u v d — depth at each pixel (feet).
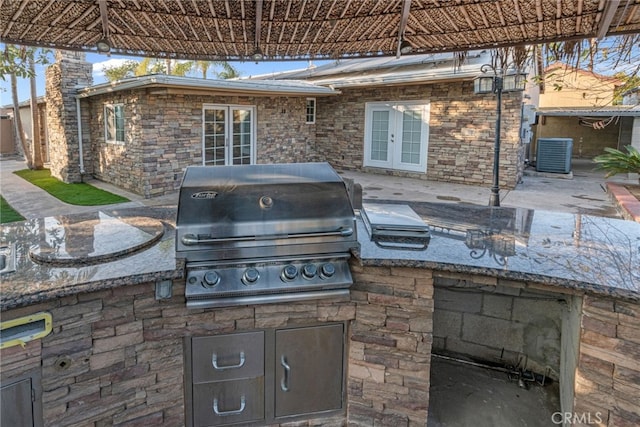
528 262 7.06
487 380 9.75
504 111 33.42
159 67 58.90
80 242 7.57
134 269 6.54
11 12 7.63
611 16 7.63
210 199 7.25
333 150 44.80
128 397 6.82
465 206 11.64
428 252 7.54
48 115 40.50
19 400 5.86
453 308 10.32
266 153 38.22
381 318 7.57
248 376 7.47
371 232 8.50
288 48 10.26
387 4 8.00
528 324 9.69
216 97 33.83
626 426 6.26
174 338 7.02
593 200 29.58
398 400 7.74
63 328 6.12
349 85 38.65
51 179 39.06
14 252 7.12
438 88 36.47
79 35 8.89
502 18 8.41
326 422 7.98
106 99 34.01
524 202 28.86
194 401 7.38
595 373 6.47
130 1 7.68
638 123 41.39
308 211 7.40
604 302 6.28
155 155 30.68
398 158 40.11
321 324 7.58
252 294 6.91
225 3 7.86
